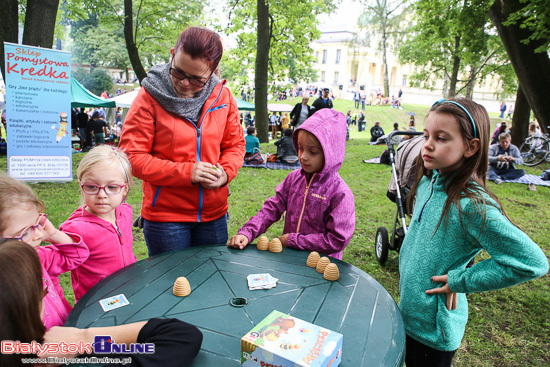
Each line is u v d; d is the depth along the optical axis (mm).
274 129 18969
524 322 2732
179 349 948
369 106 35812
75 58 29016
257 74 12266
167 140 1756
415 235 1543
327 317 1211
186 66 1592
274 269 1566
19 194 1191
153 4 14180
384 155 8883
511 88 16969
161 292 1346
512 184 7363
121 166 1593
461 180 1363
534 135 10266
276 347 956
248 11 13688
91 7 12438
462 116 1305
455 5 10367
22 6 11625
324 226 1921
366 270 3490
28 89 5719
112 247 1673
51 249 1424
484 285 1245
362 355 1029
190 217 1898
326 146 1774
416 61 18469
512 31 9266
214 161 1905
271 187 6531
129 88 34250
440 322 1393
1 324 767
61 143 6105
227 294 1344
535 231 4723
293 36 14734
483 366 2262
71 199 5285
